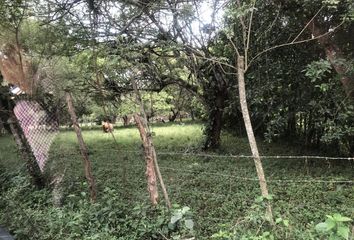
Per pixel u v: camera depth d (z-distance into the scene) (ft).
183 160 34.53
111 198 19.88
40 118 25.46
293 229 15.10
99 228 17.70
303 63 26.89
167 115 84.69
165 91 39.70
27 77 24.00
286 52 27.43
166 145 44.55
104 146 47.09
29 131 25.62
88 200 21.72
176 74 32.19
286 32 25.36
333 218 9.42
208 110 38.68
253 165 30.58
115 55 17.43
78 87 23.86
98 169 30.50
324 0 16.66
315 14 18.75
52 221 18.49
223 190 23.86
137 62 19.26
